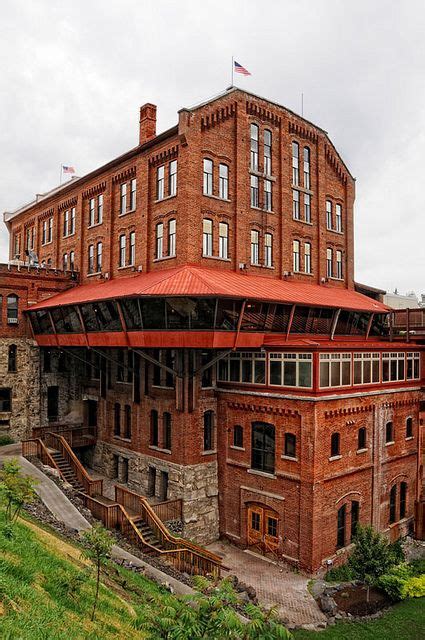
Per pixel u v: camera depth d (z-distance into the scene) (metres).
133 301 25.69
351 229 39.88
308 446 23.44
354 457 25.80
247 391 26.55
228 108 30.28
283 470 24.72
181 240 28.12
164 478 28.97
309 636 18.61
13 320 35.97
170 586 17.25
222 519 28.09
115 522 23.05
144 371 30.42
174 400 28.08
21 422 35.72
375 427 27.20
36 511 20.17
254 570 24.02
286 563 24.27
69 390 38.25
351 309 32.09
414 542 29.30
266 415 25.81
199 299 24.20
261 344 26.05
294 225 34.44
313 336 30.81
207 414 28.67
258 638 7.54
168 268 29.27
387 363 28.45
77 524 21.56
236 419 27.66
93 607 10.75
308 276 35.44
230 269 30.16
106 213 35.84
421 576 23.91
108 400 34.12
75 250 40.12
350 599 21.73
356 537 23.59
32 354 36.44
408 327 33.91
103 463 34.31
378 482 27.27
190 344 24.75
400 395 29.30
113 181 35.16
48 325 34.31
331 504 24.14
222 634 7.71
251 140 31.84
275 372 25.38
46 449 28.27
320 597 21.12
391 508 28.73
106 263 35.50
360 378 26.27
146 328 25.59
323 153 37.00
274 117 33.22
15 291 36.06
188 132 27.92
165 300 24.64
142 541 21.72
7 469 17.16
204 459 27.89
